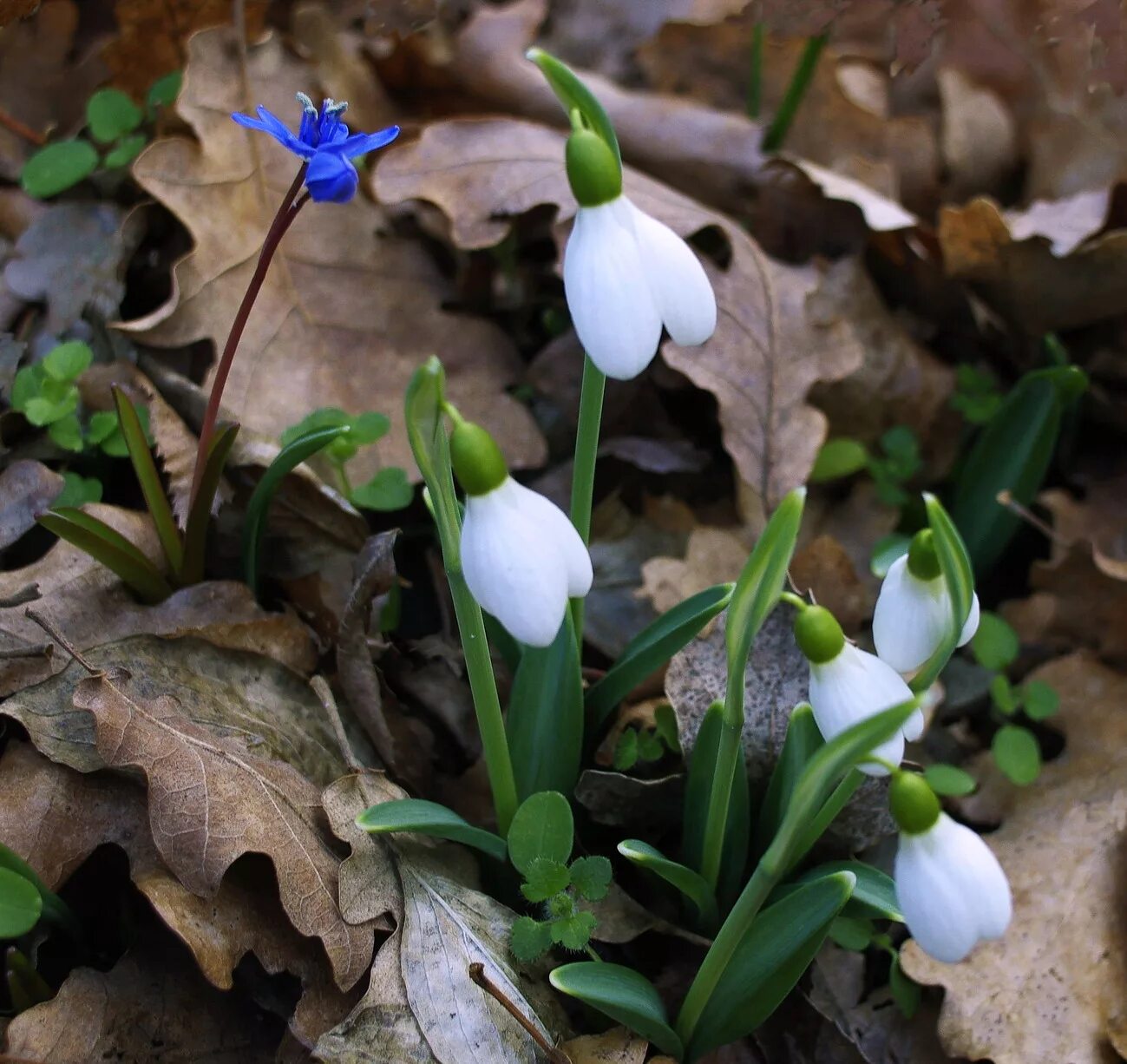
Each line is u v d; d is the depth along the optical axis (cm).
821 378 56
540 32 75
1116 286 60
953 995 47
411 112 69
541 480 57
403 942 44
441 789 49
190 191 54
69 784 45
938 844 38
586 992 42
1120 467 61
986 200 59
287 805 44
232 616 48
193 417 52
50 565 47
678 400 59
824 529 57
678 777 46
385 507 50
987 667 52
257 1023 45
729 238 58
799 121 72
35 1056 42
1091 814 50
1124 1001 47
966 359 65
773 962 42
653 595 52
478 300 61
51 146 55
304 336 55
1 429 50
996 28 72
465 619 42
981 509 55
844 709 39
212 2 62
